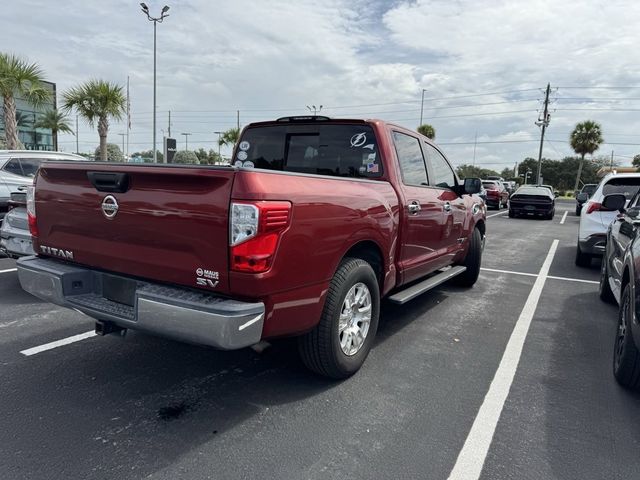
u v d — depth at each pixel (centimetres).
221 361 395
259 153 486
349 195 335
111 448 270
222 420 303
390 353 421
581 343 461
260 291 267
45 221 355
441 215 511
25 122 3059
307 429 295
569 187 8919
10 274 676
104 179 306
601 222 798
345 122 436
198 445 275
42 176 355
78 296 331
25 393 333
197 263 276
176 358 399
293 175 291
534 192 2100
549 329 503
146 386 348
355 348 365
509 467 263
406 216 422
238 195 258
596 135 5038
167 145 1516
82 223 327
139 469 252
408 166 460
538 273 818
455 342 455
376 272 398
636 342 321
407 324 506
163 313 275
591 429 303
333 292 328
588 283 740
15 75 1585
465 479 251
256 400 330
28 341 430
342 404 327
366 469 257
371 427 299
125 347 421
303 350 339
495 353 429
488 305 592
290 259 281
